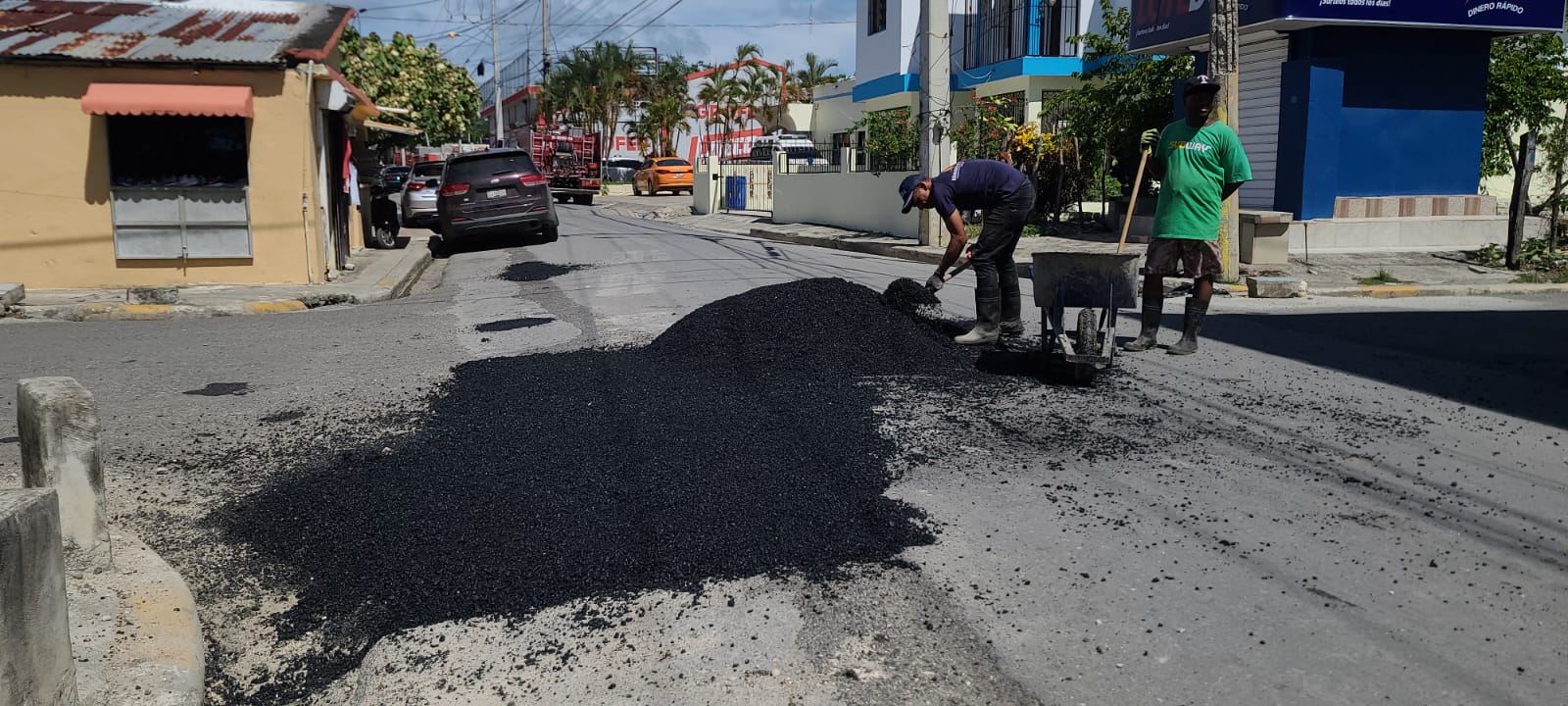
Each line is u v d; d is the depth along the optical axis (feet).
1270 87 50.39
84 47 41.68
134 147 42.14
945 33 54.80
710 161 101.96
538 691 10.37
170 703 9.81
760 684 10.34
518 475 16.21
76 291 41.93
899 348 23.58
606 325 30.81
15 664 7.93
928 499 15.08
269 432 20.06
